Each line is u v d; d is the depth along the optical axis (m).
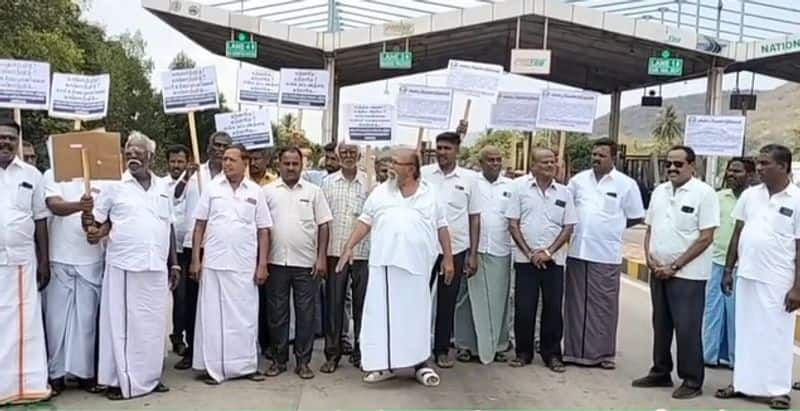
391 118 6.91
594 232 6.64
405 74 21.98
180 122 39.50
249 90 7.71
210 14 15.10
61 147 5.24
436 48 18.53
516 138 16.89
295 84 7.68
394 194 6.00
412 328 5.96
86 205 5.28
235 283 5.96
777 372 5.63
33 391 5.32
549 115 7.10
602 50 17.97
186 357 6.48
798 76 19.06
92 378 5.66
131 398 5.54
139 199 5.56
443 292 6.61
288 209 6.20
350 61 18.89
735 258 6.11
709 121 7.27
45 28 22.88
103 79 5.92
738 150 7.20
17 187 5.21
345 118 6.97
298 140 7.96
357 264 6.53
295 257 6.18
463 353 6.97
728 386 6.09
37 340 5.35
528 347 6.80
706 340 6.87
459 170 6.61
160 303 5.69
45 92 5.90
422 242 5.95
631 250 16.06
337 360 6.46
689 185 5.89
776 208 5.61
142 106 39.91
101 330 5.54
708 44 15.88
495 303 6.81
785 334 5.63
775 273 5.60
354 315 6.62
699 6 16.11
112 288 5.50
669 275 5.87
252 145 6.94
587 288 6.71
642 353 7.35
